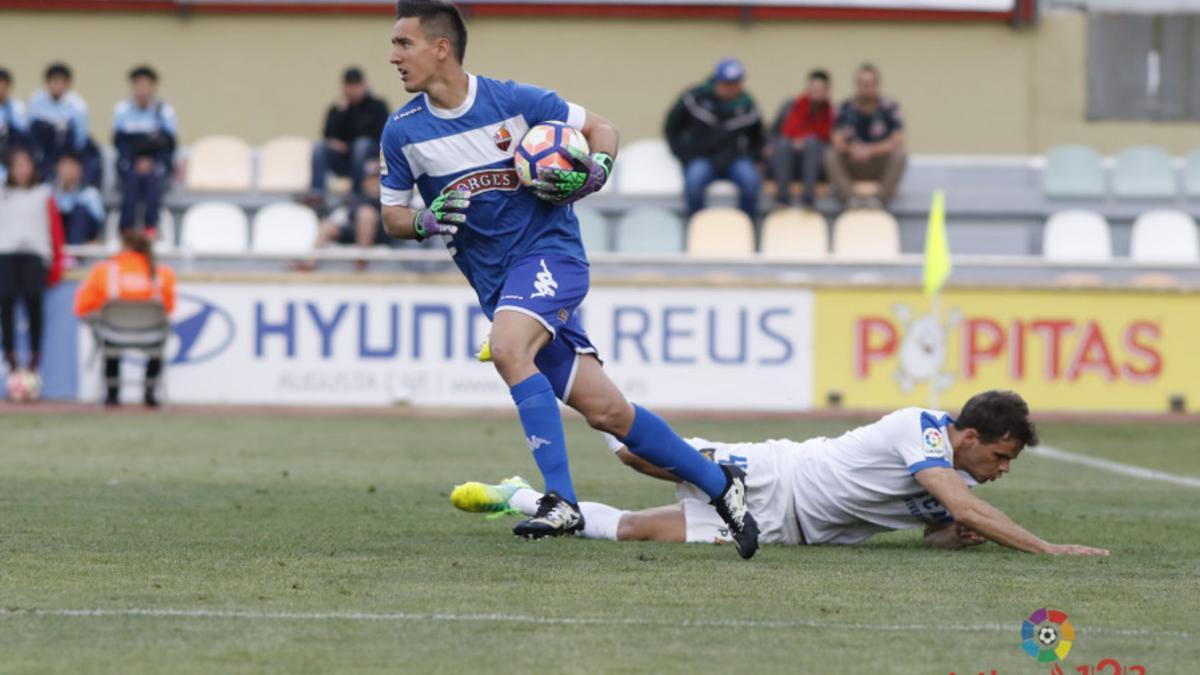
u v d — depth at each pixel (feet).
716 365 184.03
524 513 78.84
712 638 56.85
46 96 203.00
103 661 52.54
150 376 180.55
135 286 177.06
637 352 183.52
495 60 234.79
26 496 98.68
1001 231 215.31
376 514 91.40
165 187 203.82
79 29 233.76
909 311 184.14
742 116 204.95
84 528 83.56
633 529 79.92
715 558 74.59
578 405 77.10
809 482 78.89
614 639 56.44
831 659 53.98
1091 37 234.38
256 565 71.26
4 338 182.29
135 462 123.34
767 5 233.76
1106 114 234.79
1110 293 183.93
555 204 76.74
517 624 58.70
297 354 184.55
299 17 234.79
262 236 205.16
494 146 76.59
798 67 234.17
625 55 234.58
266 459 127.85
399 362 184.24
